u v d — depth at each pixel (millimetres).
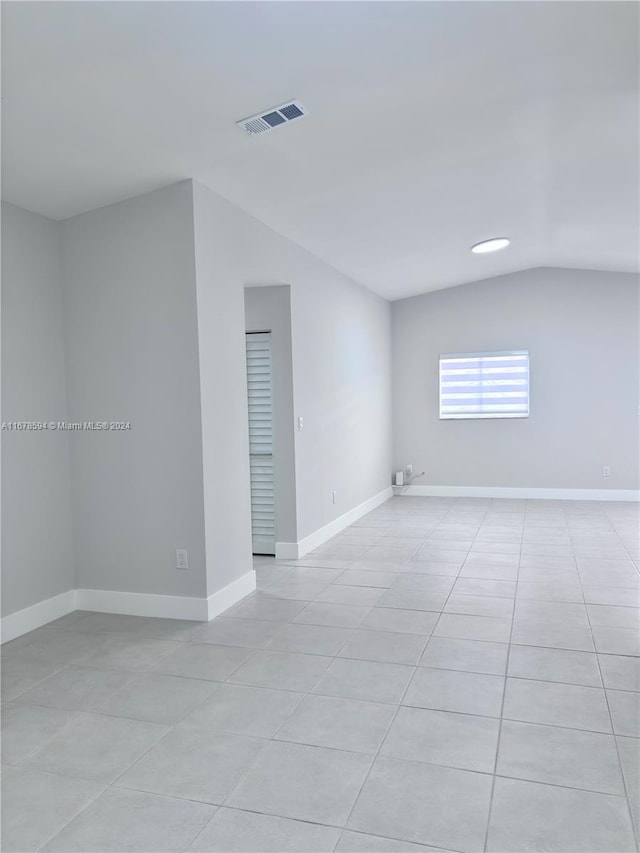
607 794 1920
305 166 3428
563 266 7004
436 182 3918
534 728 2305
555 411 7211
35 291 3582
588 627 3271
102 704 2582
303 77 2533
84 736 2336
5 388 3375
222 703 2562
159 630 3420
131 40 2162
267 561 4785
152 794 1987
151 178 3352
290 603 3801
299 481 4883
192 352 3479
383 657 2965
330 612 3617
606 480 7109
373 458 6945
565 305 7105
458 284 7371
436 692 2604
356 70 2523
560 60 2596
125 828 1834
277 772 2084
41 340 3615
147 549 3654
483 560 4656
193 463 3518
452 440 7582
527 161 3701
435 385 7605
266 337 4867
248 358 4930
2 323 3365
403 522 6145
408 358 7691
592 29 2383
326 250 5078
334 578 4293
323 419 5410
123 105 2598
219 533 3676
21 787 2041
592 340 7055
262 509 5000
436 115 3004
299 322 4883
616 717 2369
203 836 1791
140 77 2406
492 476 7465
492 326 7352
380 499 7219
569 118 3152
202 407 3490
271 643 3180
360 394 6469
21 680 2828
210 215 3609
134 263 3578
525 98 2908
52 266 3707
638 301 6902
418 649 3047
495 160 3648
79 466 3781
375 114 2926
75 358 3750
